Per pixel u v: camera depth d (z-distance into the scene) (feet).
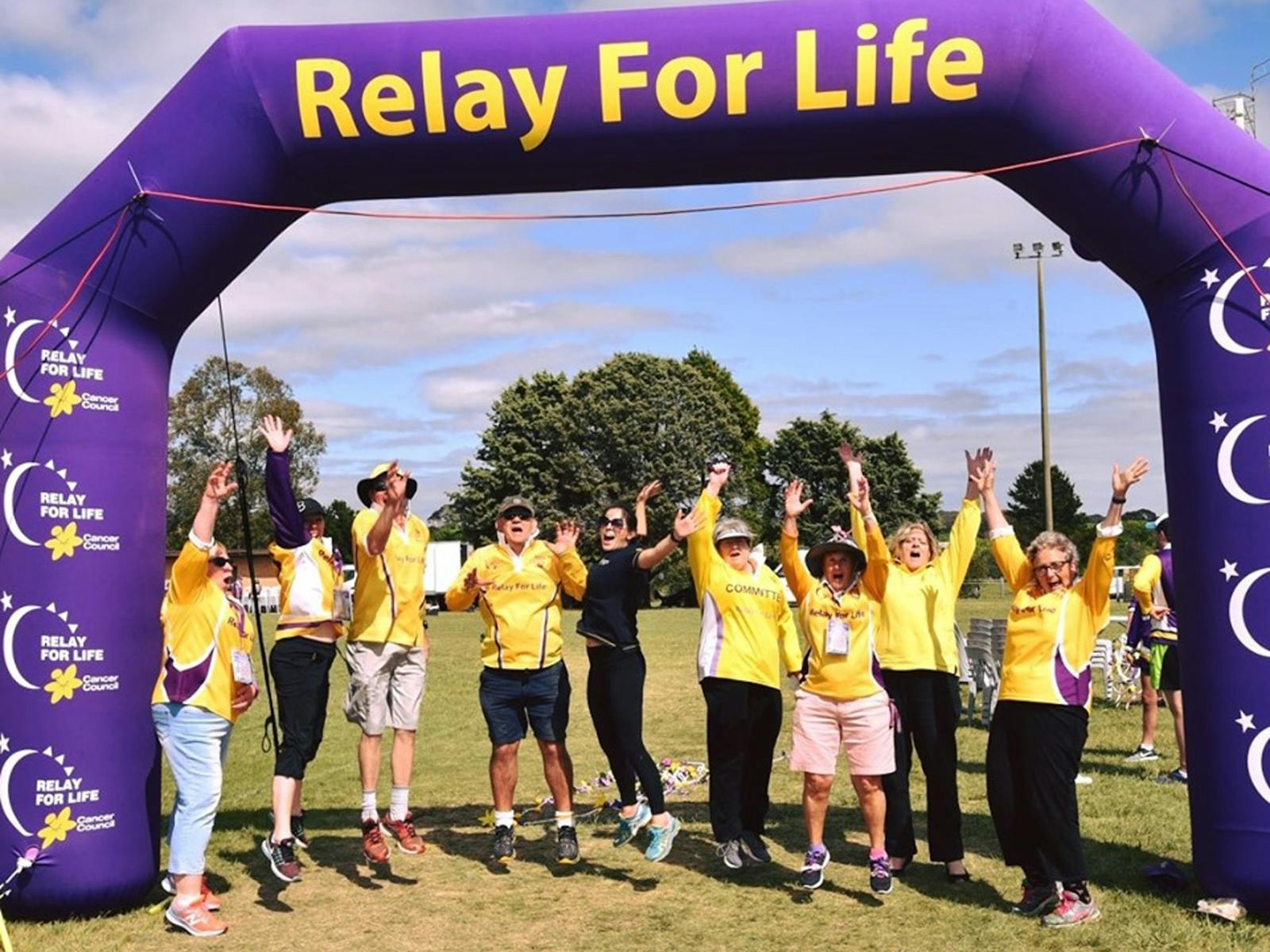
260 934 18.10
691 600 159.63
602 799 25.99
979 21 18.52
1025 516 207.82
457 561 141.38
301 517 21.13
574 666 60.64
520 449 166.30
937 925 17.92
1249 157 18.58
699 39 18.86
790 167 19.63
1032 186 19.33
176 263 19.67
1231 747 18.12
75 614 19.07
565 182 19.89
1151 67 18.72
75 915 19.12
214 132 19.35
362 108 19.17
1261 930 17.42
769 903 19.20
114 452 19.51
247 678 19.01
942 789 20.25
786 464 174.60
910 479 171.73
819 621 19.65
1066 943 16.99
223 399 176.96
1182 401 18.88
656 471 163.02
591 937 17.67
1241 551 18.22
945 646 20.43
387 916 18.86
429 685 54.03
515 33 19.16
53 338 19.30
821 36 18.65
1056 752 17.88
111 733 19.22
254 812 26.96
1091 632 18.15
